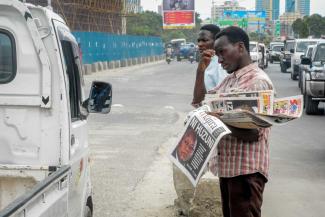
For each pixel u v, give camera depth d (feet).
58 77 13.32
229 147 12.58
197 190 19.69
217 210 19.61
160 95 71.41
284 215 21.95
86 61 126.21
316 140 39.91
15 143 13.57
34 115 13.47
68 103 13.65
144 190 25.21
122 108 57.26
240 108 12.13
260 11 293.64
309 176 28.55
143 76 111.34
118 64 150.92
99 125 45.55
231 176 12.57
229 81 13.14
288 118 11.55
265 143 12.69
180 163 12.19
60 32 14.15
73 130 14.33
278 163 31.71
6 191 13.42
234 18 282.97
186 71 131.13
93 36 131.95
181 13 261.65
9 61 13.41
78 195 14.82
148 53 202.28
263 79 12.40
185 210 21.24
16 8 12.94
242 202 12.57
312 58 62.39
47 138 13.48
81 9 142.00
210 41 16.58
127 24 253.24
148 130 42.93
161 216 21.44
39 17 13.20
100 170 29.01
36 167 13.26
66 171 12.71
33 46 13.32
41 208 10.96
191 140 12.07
